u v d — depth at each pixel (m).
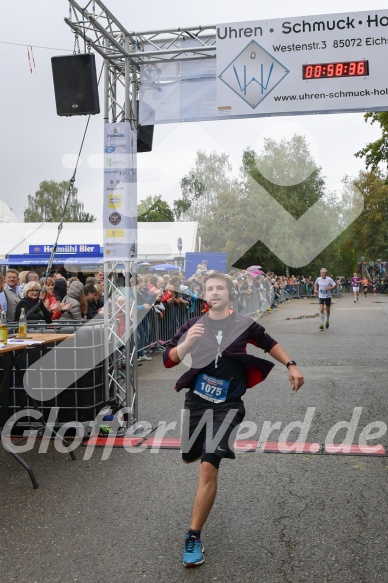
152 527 3.87
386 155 14.81
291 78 5.71
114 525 3.91
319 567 3.31
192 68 6.00
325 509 4.09
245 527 3.84
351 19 5.59
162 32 5.93
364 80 5.59
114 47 5.91
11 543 3.68
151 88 6.07
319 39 5.64
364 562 3.36
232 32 5.77
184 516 4.04
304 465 4.98
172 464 5.10
